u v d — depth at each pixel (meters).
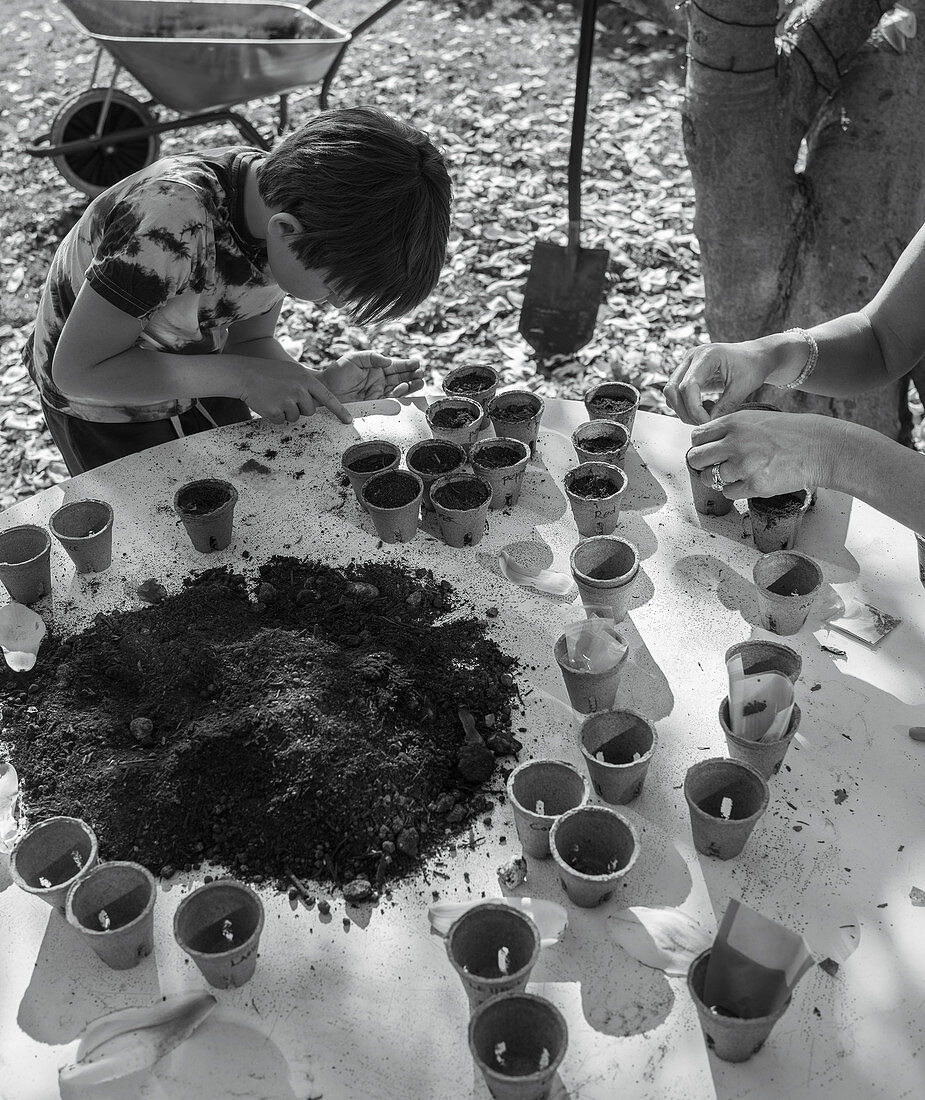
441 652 1.50
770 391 2.79
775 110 2.47
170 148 5.12
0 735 1.43
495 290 3.94
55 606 1.62
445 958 1.15
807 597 1.44
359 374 2.10
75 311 1.76
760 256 2.66
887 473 1.43
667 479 1.81
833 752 1.33
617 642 1.35
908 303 1.75
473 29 5.91
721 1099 1.01
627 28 5.75
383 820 1.29
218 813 1.31
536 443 1.92
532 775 1.25
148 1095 1.04
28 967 1.16
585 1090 1.02
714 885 1.19
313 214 1.59
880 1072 1.02
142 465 1.90
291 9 3.97
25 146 5.21
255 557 1.70
